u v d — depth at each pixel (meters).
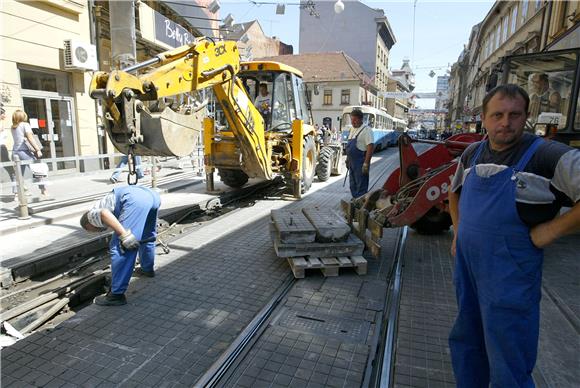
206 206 7.43
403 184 5.39
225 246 5.32
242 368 2.72
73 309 3.98
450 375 2.67
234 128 6.77
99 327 3.27
